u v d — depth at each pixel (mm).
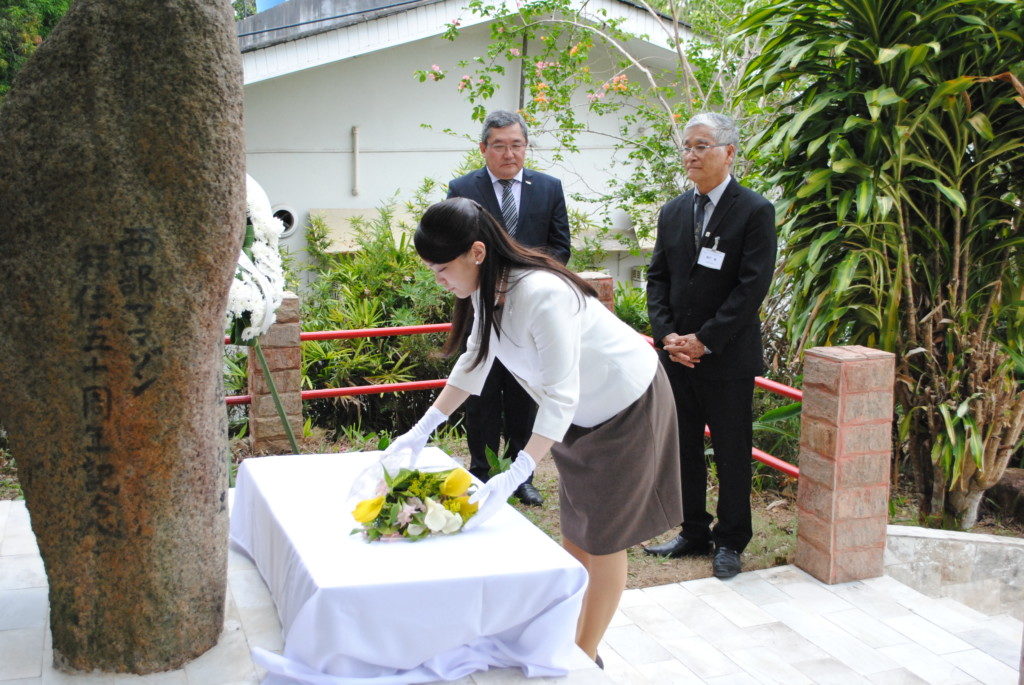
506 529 2832
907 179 4641
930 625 3490
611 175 9703
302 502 3043
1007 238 4742
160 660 2633
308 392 5340
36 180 2381
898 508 5359
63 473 2506
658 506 2887
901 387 5059
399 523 2715
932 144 4703
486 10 7816
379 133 9438
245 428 6000
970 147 4992
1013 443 4969
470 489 2889
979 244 4902
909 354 4863
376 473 2963
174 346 2469
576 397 2617
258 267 3721
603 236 8906
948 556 4324
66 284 2404
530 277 2574
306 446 6039
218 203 2455
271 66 7918
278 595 2887
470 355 2932
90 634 2602
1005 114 4605
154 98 2369
